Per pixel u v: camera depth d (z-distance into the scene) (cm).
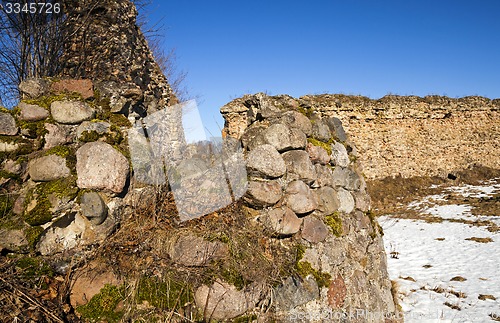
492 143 2042
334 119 448
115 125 297
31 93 284
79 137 276
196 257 256
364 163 1853
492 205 1327
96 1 598
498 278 689
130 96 333
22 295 215
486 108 2033
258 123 356
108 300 233
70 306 229
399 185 1784
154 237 259
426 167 1948
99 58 595
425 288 645
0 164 252
